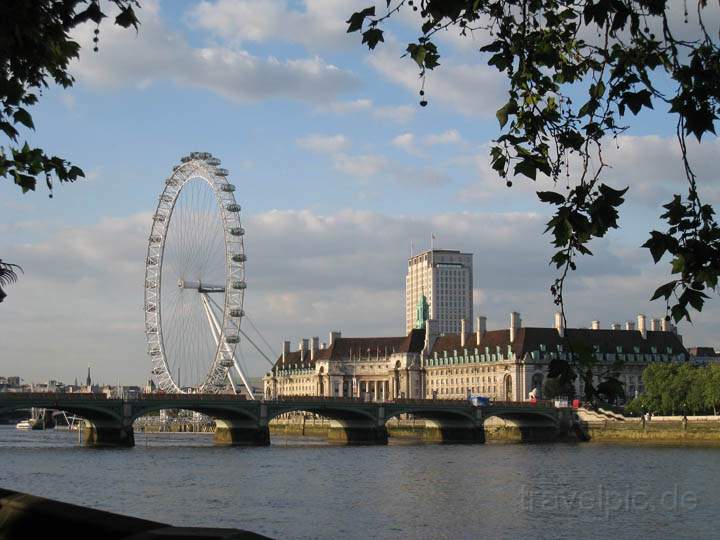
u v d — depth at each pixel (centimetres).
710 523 7594
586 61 1809
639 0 1462
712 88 1427
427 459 15275
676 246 1546
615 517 7956
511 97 1809
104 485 10512
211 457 15675
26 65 2255
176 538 1239
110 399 18562
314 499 9350
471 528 7431
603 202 1540
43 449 17675
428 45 1727
